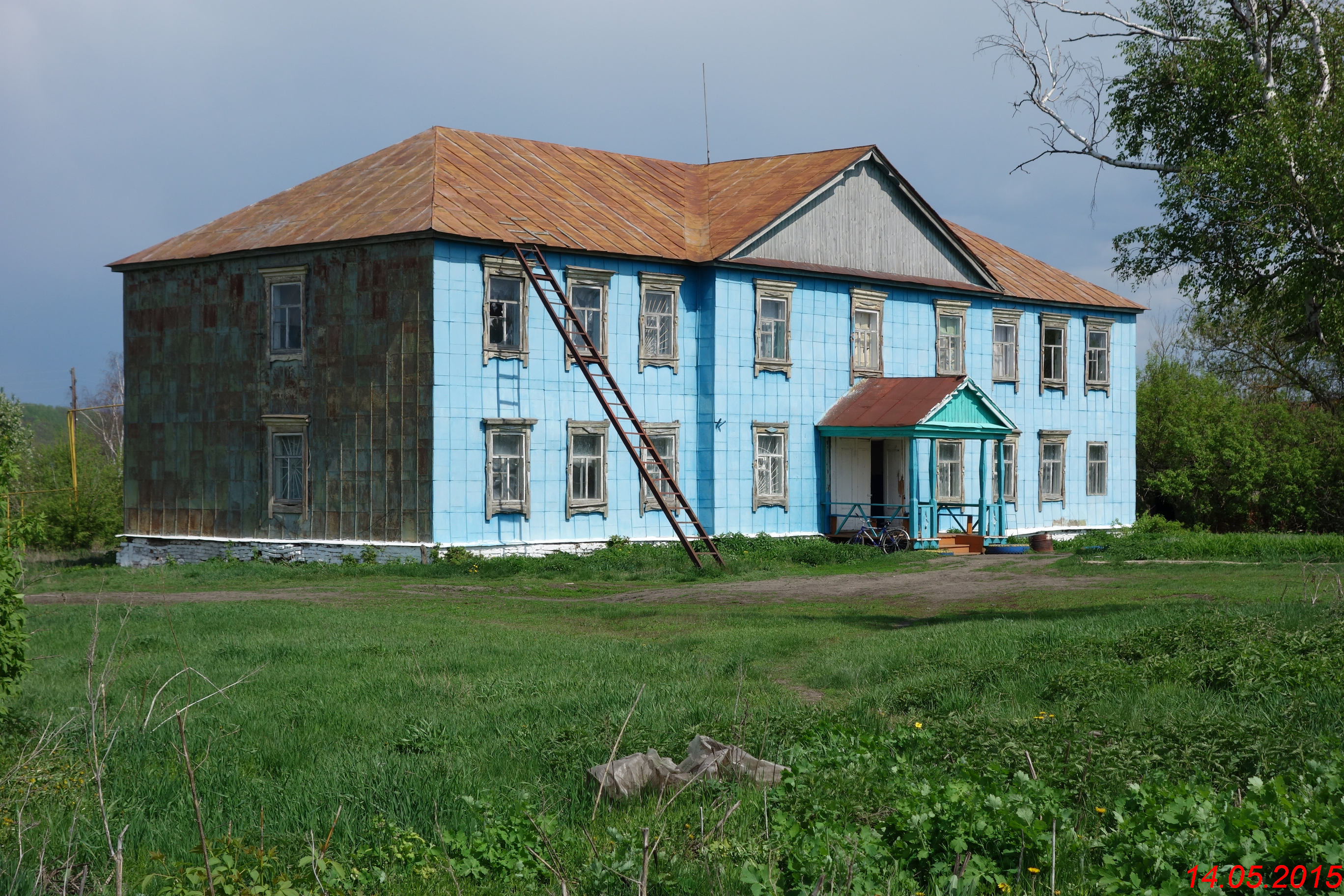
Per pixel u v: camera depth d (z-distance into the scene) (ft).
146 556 108.17
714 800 26.25
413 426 92.48
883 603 70.28
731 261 106.22
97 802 26.73
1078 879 20.48
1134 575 80.07
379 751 31.55
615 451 102.37
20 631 34.04
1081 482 139.33
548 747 31.24
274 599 75.15
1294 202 90.02
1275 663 37.04
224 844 22.75
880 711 36.37
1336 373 146.82
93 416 258.37
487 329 94.38
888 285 119.85
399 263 93.20
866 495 119.44
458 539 92.84
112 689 40.86
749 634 56.39
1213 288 99.40
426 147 107.55
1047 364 136.15
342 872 21.49
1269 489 147.54
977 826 21.45
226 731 34.50
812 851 20.29
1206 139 102.83
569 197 107.65
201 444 104.94
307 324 98.22
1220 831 19.94
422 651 50.08
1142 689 36.76
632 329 103.40
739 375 108.68
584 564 92.73
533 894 21.56
